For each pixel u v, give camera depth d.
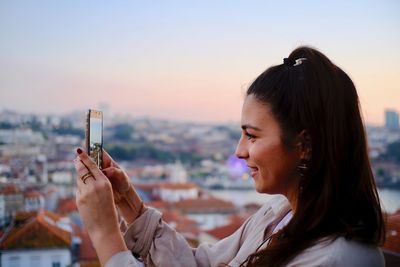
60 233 9.95
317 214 0.71
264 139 0.75
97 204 0.78
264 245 0.91
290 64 0.77
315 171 0.72
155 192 37.00
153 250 1.08
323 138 0.72
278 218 0.94
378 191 0.74
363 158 0.73
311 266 0.69
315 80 0.73
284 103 0.73
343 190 0.72
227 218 22.91
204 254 1.09
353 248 0.68
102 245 0.78
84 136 0.94
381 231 0.73
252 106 0.76
